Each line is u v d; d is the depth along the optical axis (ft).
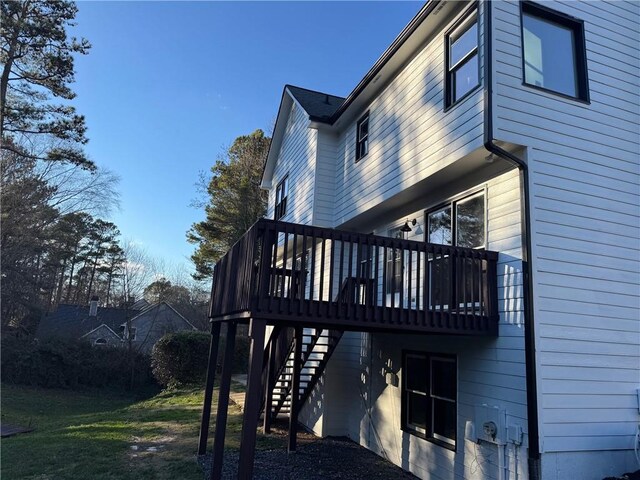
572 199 18.56
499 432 17.20
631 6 22.70
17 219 71.87
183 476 20.98
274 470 22.70
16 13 59.00
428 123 23.15
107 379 71.67
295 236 17.17
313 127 36.88
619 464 16.93
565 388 16.61
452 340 21.33
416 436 23.30
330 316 16.96
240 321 20.98
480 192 20.90
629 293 19.02
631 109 21.30
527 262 17.11
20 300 76.74
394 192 26.11
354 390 31.58
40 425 41.01
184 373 65.05
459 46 21.59
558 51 20.17
